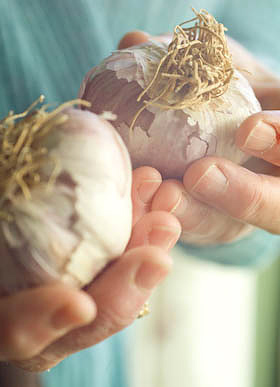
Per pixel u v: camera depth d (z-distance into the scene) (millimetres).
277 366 680
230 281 623
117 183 237
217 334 629
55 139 234
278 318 670
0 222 230
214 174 266
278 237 417
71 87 364
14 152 234
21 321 218
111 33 402
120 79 272
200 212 283
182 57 268
